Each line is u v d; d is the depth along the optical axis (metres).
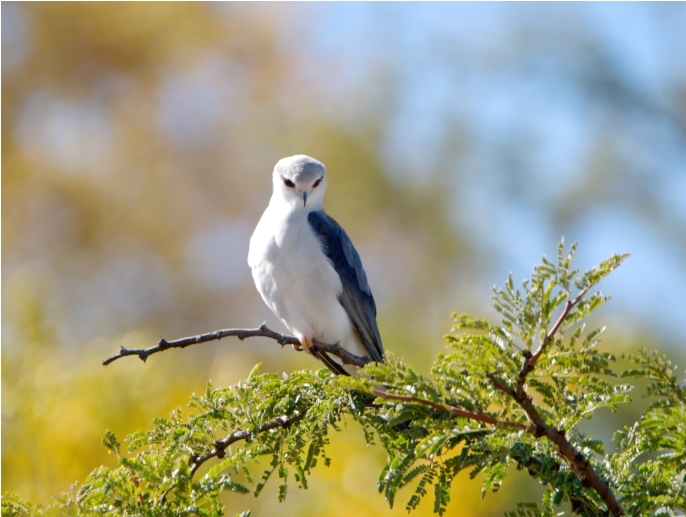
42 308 9.05
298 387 6.60
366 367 5.22
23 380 8.16
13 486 7.66
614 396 5.05
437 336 11.48
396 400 5.14
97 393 8.32
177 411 7.07
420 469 5.40
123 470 5.51
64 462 7.85
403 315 13.45
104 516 5.31
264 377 6.65
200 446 6.21
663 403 5.27
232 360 10.07
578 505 5.43
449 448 5.54
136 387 8.46
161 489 5.36
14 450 7.82
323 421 6.21
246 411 6.25
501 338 4.88
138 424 8.23
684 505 4.96
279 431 6.27
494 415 5.23
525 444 5.37
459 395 5.27
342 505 8.54
